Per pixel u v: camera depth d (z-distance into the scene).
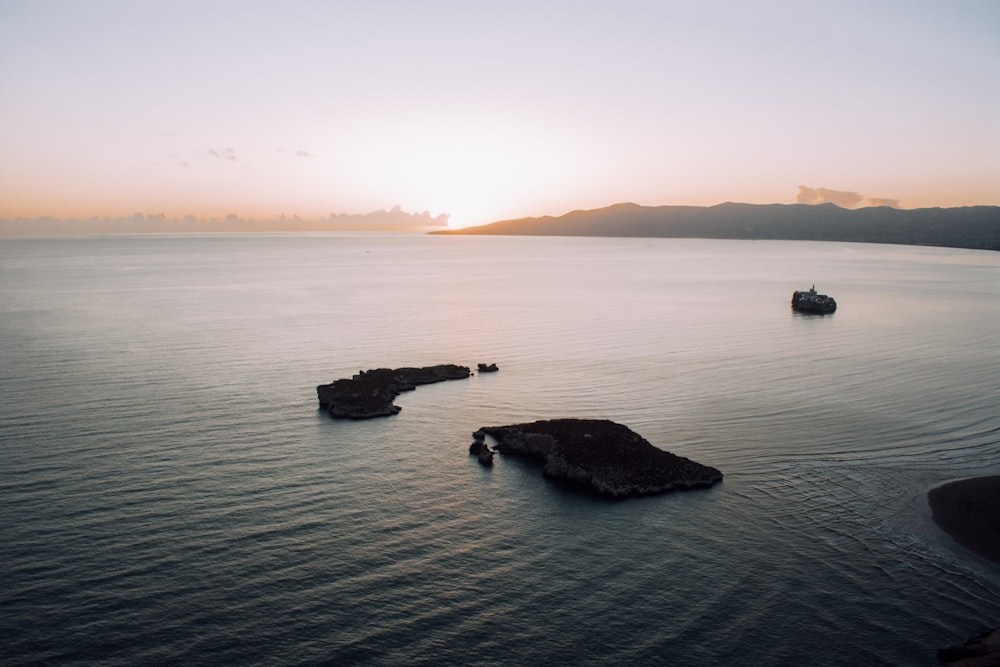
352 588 42.94
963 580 45.03
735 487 58.53
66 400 78.94
